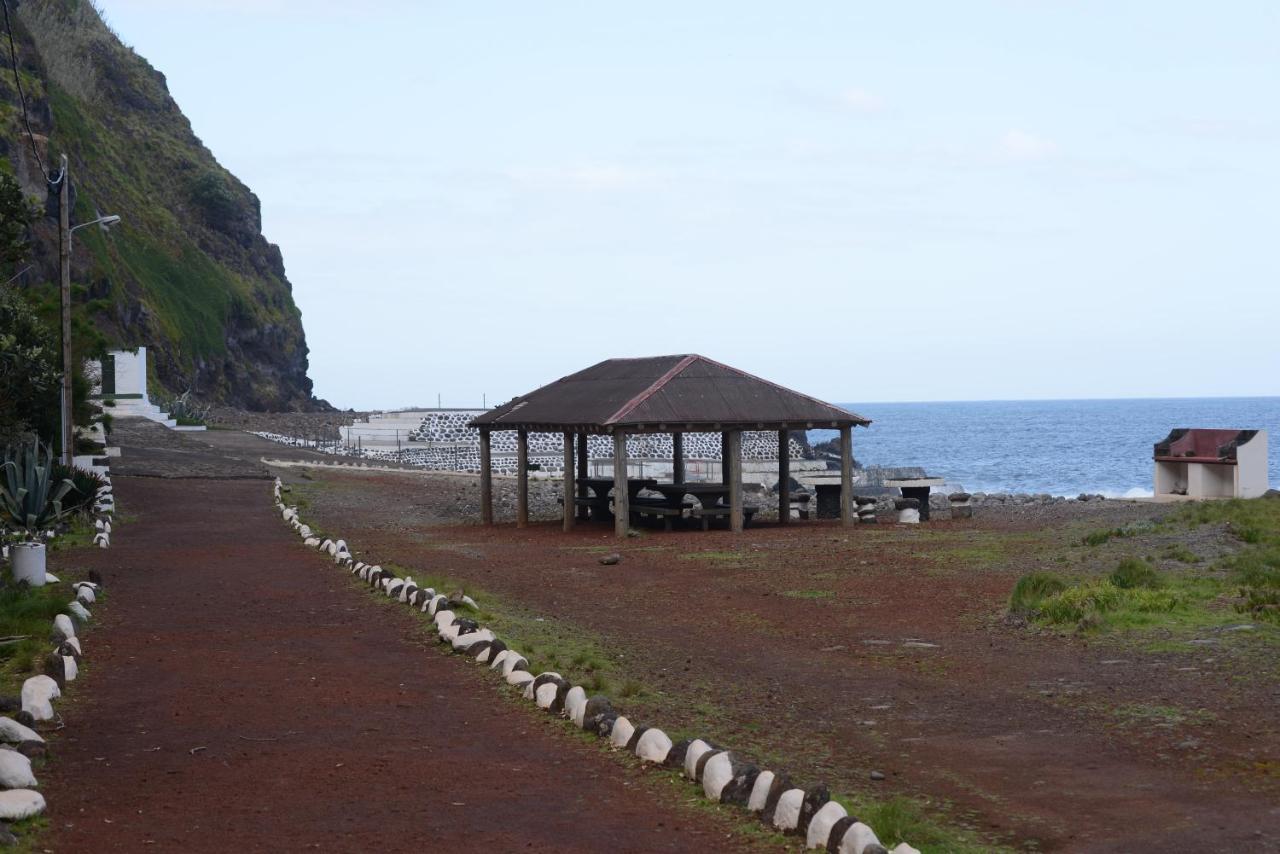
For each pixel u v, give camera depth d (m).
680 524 32.06
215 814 7.20
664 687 11.98
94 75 138.25
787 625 16.02
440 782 8.04
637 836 7.02
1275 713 10.52
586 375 34.44
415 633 14.11
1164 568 18.38
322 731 9.39
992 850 7.22
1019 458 117.81
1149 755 9.40
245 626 14.45
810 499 39.22
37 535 22.48
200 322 112.00
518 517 33.19
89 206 91.88
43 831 6.73
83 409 42.66
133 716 9.76
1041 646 14.02
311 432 74.06
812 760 9.38
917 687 12.12
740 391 30.77
